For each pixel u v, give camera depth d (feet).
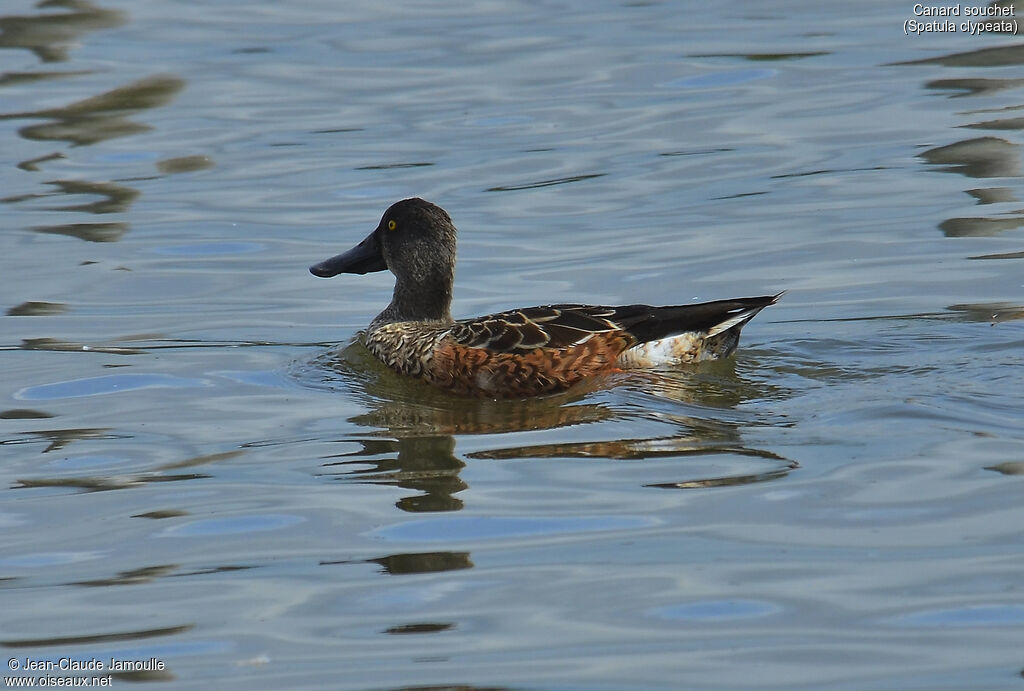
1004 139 67.67
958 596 28.78
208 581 31.14
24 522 34.76
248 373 47.32
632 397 42.70
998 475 34.68
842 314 50.16
